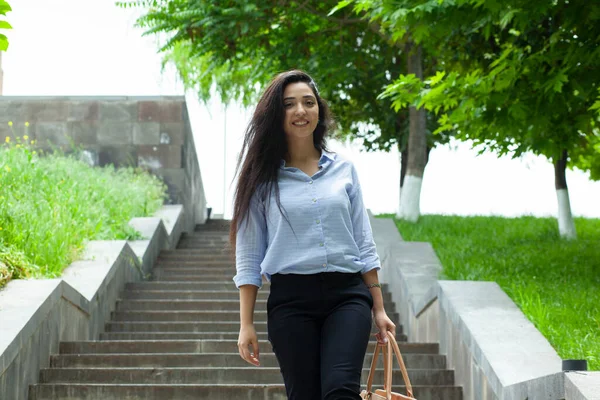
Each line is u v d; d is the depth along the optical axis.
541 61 9.02
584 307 7.19
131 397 6.25
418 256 10.55
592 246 11.77
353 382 2.96
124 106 18.08
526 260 10.44
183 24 15.49
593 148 13.36
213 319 9.41
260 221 3.35
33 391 6.17
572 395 3.96
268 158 3.35
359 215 3.39
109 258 9.91
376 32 15.91
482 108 9.38
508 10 8.38
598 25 8.70
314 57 16.16
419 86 9.29
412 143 16.45
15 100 18.05
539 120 9.17
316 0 15.82
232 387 6.32
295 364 3.12
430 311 8.03
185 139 18.22
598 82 8.86
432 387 6.48
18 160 12.70
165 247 14.44
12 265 7.68
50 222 9.70
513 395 4.91
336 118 3.59
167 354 7.27
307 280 3.18
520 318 6.52
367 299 3.23
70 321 7.63
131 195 15.28
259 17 15.20
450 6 8.75
